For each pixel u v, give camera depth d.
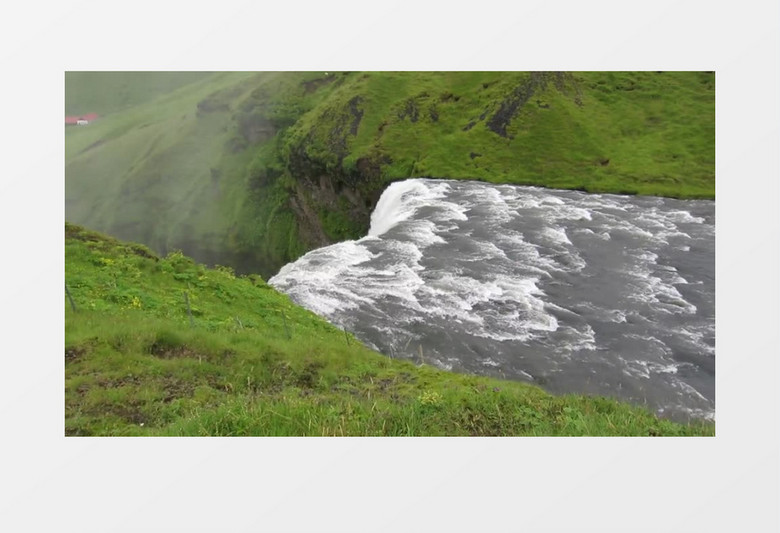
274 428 9.93
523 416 11.20
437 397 11.56
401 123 61.28
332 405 11.16
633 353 21.33
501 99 59.12
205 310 17.55
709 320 24.17
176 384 12.63
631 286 27.73
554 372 19.80
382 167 56.94
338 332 20.64
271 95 87.50
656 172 49.81
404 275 28.25
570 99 59.84
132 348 13.52
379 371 15.23
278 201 78.25
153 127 111.81
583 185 48.53
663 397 18.56
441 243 33.72
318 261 30.28
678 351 21.59
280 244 76.50
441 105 62.28
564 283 27.94
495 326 23.00
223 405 11.08
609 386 19.08
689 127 56.78
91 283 16.34
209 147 95.44
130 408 11.41
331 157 62.31
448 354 20.61
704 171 50.06
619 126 57.91
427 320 23.17
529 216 39.78
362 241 34.25
